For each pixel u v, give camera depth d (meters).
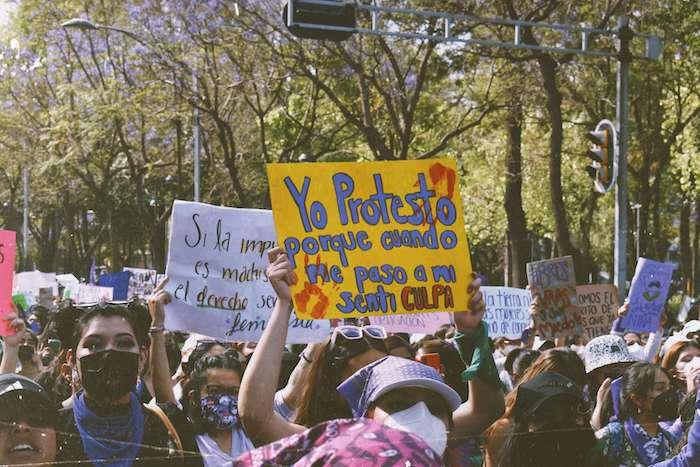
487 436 4.50
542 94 24.02
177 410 4.60
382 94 23.09
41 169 35.91
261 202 39.16
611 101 30.91
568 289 9.89
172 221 6.63
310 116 30.06
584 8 22.11
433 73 24.53
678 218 49.72
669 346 7.01
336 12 12.99
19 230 60.84
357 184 4.35
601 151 15.09
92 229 62.50
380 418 3.25
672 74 30.72
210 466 4.75
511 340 12.29
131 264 56.75
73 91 32.66
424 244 4.37
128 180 46.19
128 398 3.98
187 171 39.34
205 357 5.02
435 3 21.55
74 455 3.81
